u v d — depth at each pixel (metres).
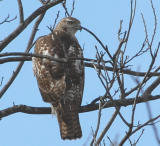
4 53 9.59
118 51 8.73
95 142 7.37
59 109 11.38
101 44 8.93
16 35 11.02
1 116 10.79
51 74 11.63
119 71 9.32
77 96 11.48
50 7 11.24
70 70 11.57
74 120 11.28
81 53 12.10
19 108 10.94
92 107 11.34
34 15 11.17
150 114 6.45
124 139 7.90
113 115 9.72
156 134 6.30
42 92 11.79
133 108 7.90
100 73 8.30
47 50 12.02
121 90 9.69
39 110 11.25
